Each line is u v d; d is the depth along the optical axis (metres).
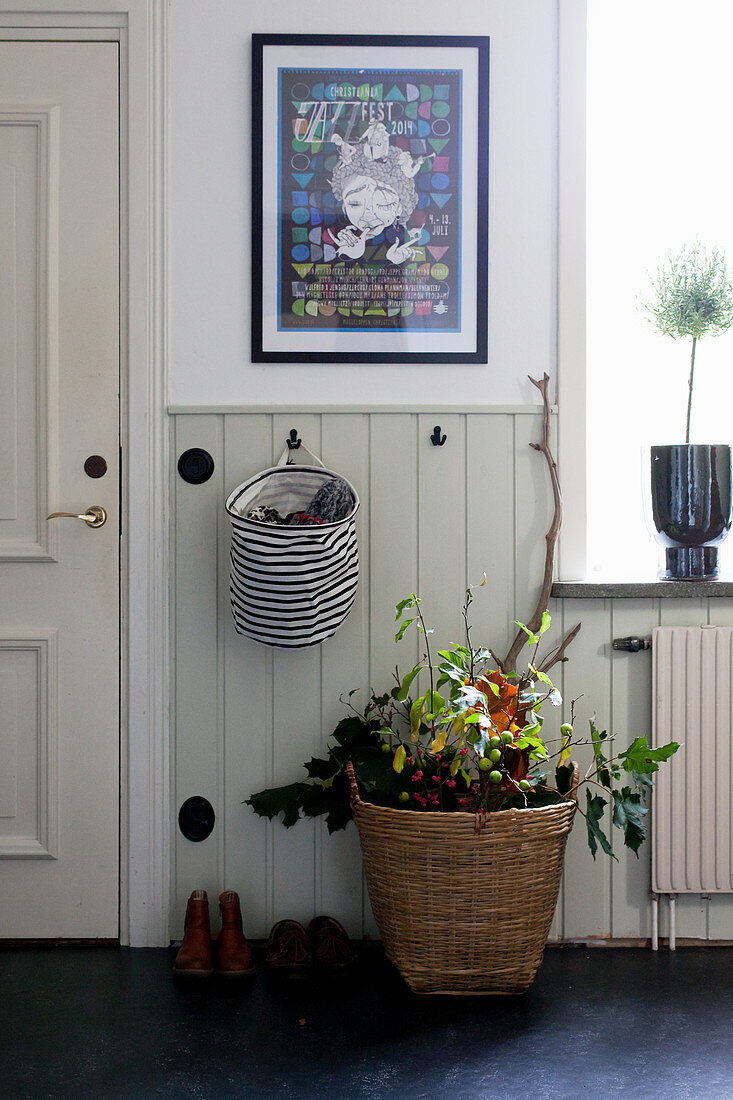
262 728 2.24
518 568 2.25
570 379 2.24
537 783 2.00
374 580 2.24
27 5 2.19
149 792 2.22
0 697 2.24
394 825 1.88
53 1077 1.66
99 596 2.24
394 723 2.23
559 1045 1.78
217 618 2.23
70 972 2.09
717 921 2.24
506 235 2.25
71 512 2.24
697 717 2.19
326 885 2.23
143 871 2.22
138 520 2.22
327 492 2.14
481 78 2.23
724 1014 1.90
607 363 2.48
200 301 2.23
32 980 2.04
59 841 2.24
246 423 2.23
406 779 2.02
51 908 2.24
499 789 1.97
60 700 2.24
